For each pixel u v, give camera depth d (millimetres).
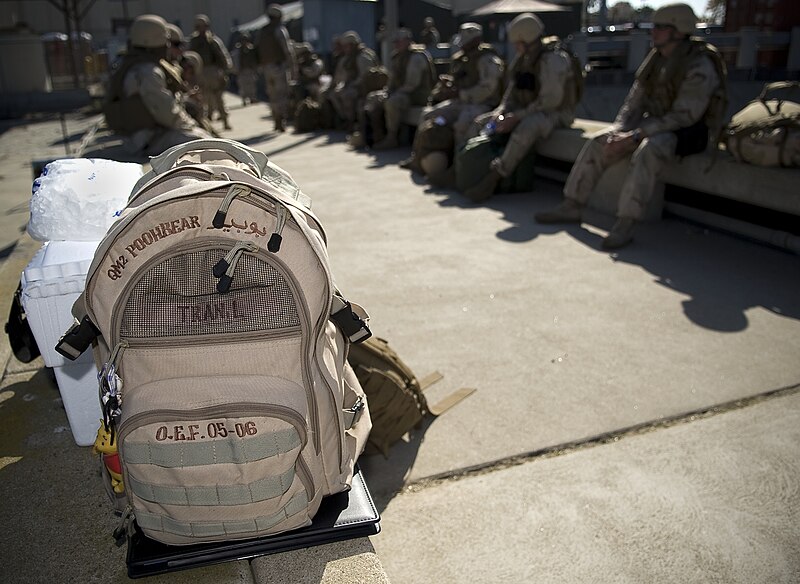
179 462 1412
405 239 5191
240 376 1439
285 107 11992
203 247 1422
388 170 8039
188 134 6980
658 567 1991
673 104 4816
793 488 2309
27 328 2336
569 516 2197
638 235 5191
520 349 3338
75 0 23703
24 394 2582
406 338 3480
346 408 1910
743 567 1986
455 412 2791
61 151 10148
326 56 18047
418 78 9477
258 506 1494
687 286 4109
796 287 4055
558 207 5633
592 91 13281
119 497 1778
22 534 1832
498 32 19828
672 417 2727
